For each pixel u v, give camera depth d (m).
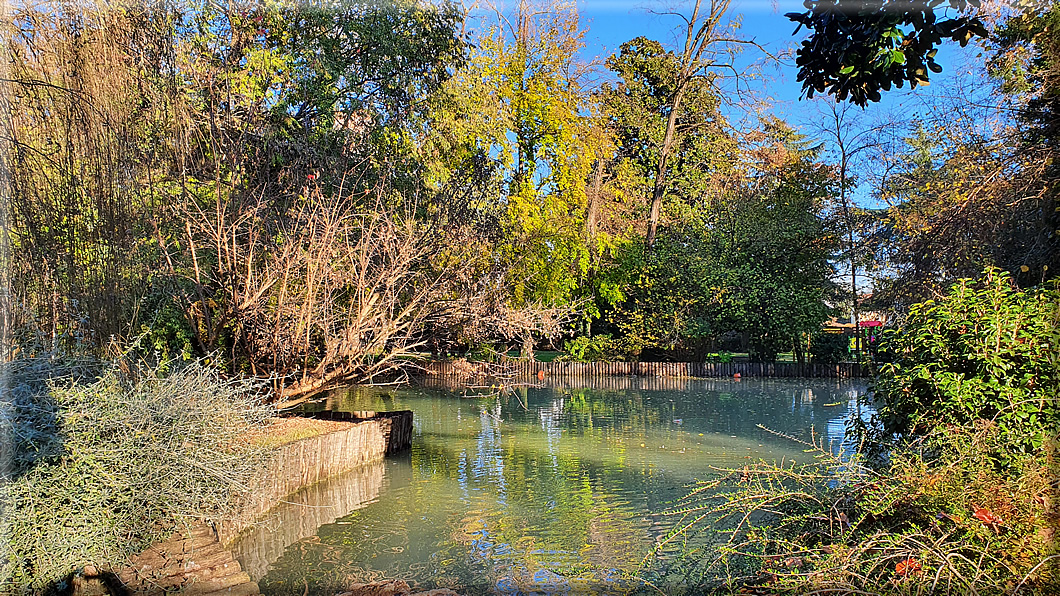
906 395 4.97
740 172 27.16
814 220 22.11
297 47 11.23
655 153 28.94
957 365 4.70
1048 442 3.79
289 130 10.30
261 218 8.45
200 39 9.90
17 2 6.89
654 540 6.27
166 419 5.20
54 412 4.77
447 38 12.20
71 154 6.77
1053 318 4.48
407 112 11.61
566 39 20.31
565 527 6.77
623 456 10.22
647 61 28.33
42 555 4.46
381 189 9.35
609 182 24.17
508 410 15.27
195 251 8.12
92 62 7.22
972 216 7.45
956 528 3.35
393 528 6.80
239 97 9.80
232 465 5.57
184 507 5.18
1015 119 7.99
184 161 8.05
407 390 18.12
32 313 6.12
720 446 10.92
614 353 23.91
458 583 5.43
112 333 6.58
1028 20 7.39
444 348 10.90
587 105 22.78
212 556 5.17
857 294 21.91
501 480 8.77
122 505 4.92
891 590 3.15
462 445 11.22
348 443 9.17
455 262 10.12
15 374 4.92
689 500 7.54
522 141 19.64
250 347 8.43
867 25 3.45
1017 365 4.41
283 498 7.59
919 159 12.25
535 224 17.83
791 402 16.42
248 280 8.03
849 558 3.29
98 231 6.78
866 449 5.30
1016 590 2.86
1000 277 4.98
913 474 3.80
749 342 23.92
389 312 9.84
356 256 9.09
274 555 6.08
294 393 9.08
